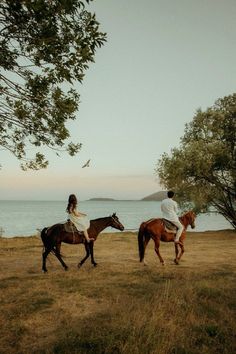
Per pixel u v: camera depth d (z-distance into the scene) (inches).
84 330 232.7
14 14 290.7
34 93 336.8
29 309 288.5
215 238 989.2
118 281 392.5
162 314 251.0
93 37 304.0
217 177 1136.2
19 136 394.9
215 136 1123.3
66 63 311.3
